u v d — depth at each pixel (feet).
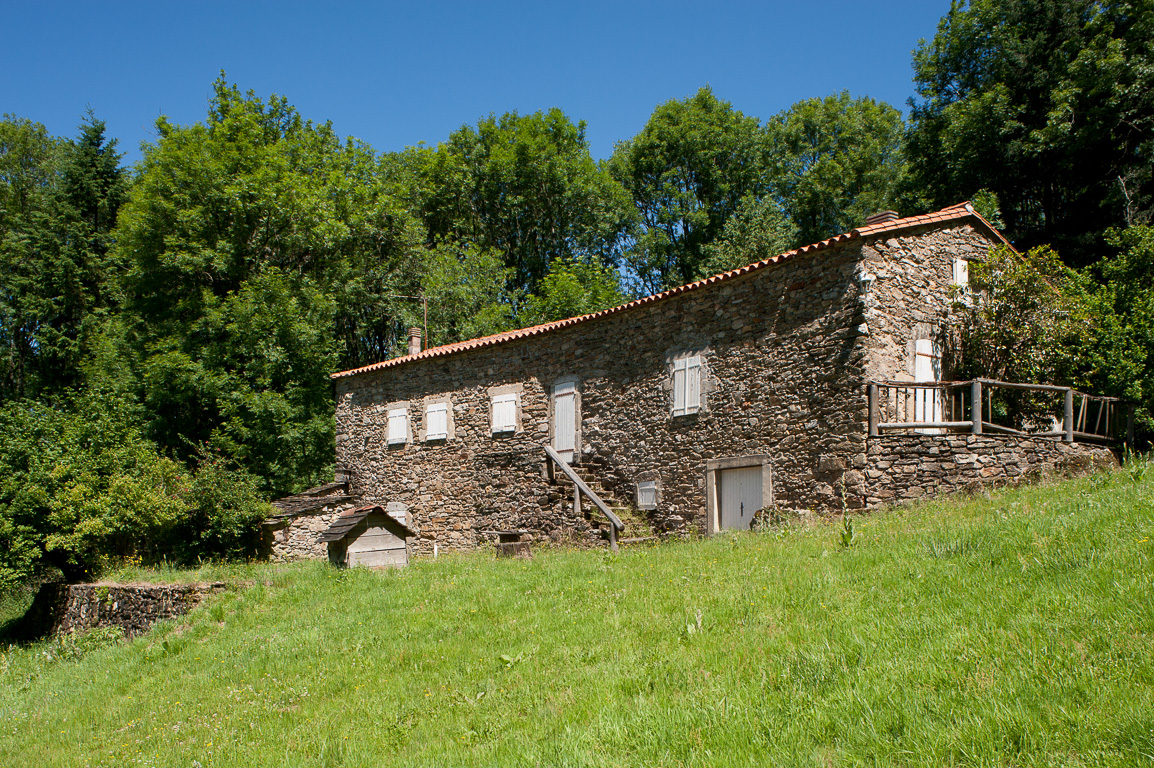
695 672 18.19
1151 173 57.93
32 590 71.92
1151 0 60.64
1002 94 65.92
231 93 90.79
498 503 58.13
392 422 67.82
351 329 102.17
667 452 48.29
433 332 94.27
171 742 22.47
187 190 79.87
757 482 43.19
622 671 19.39
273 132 98.02
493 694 20.08
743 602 22.49
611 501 50.98
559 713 17.62
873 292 39.58
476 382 61.62
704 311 47.32
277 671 27.30
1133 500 25.27
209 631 36.63
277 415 72.95
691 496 46.50
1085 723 12.30
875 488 37.47
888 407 38.55
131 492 57.41
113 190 99.96
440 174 112.68
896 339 40.16
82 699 30.12
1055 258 44.52
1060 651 14.89
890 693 14.67
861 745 13.25
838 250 40.52
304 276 84.58
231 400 73.97
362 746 18.63
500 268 109.19
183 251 78.89
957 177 70.69
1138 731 11.76
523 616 27.22
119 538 59.47
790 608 21.21
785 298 42.91
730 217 104.12
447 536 61.72
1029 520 24.76
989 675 14.52
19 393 96.58
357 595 37.24
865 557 24.73
